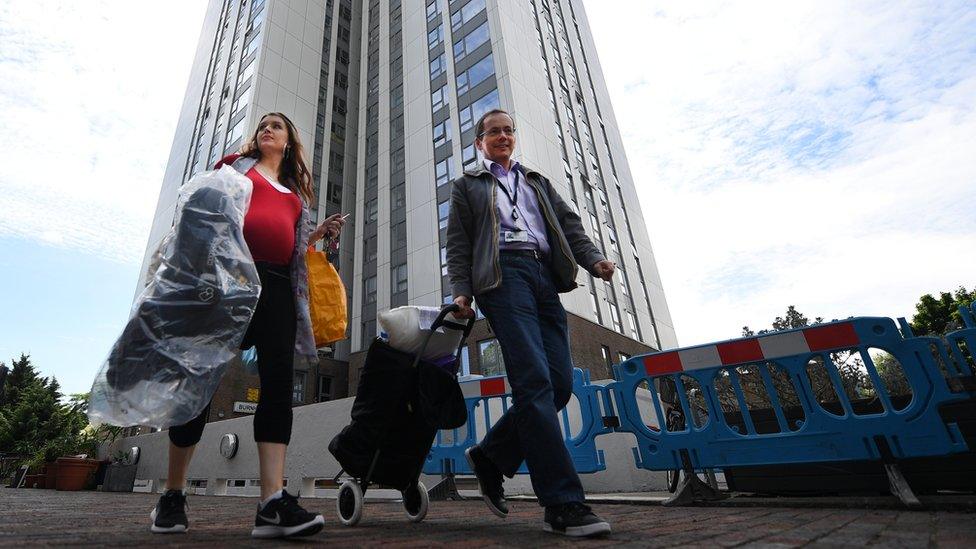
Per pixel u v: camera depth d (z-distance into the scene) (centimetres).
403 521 232
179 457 179
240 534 173
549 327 203
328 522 229
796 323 721
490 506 212
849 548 124
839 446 264
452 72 2142
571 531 152
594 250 218
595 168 2269
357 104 2808
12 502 444
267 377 177
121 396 148
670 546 132
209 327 162
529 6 2384
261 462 165
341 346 2083
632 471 543
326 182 2458
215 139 2398
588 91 2634
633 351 1809
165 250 178
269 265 194
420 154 2122
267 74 2375
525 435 167
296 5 2711
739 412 323
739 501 276
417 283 1859
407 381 206
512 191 219
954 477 251
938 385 247
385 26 2716
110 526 204
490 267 192
